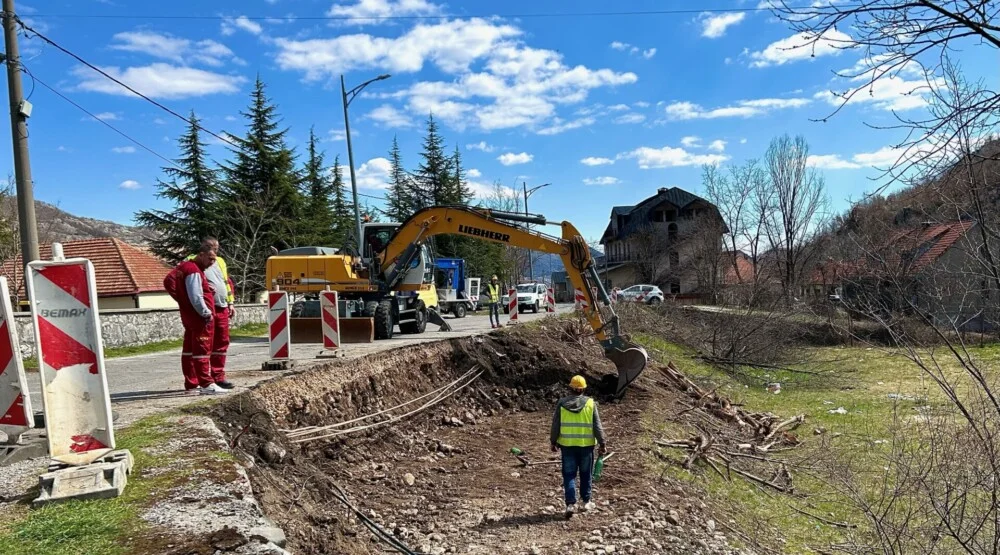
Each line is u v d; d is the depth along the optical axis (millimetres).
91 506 4234
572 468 7289
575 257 14070
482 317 32000
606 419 12383
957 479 5723
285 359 9594
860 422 13812
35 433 5488
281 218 34125
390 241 15734
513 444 10914
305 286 15727
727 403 14961
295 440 7801
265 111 36562
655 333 23062
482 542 6500
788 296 23047
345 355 11297
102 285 27875
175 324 18547
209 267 7809
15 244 22500
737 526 7734
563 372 14758
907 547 6332
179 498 4387
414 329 17953
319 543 5383
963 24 3486
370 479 8367
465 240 49562
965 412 5254
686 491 8508
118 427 6145
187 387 7785
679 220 58250
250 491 4645
